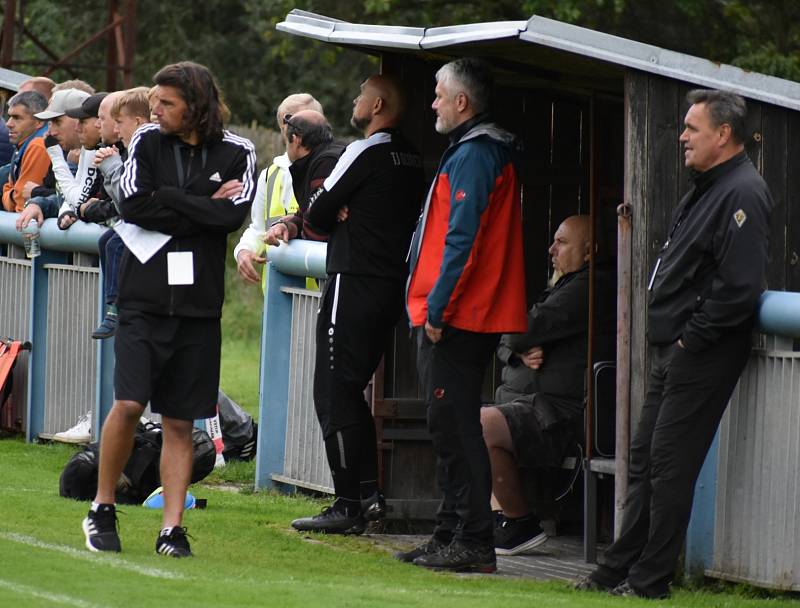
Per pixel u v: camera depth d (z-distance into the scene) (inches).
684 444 900.6
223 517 1146.7
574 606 848.3
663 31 3267.7
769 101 975.6
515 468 1080.8
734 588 964.6
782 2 3147.1
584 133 1207.6
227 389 2068.2
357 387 1096.8
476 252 957.2
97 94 1370.6
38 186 1562.5
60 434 1529.3
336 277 1084.5
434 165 1173.7
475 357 978.7
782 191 986.1
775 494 941.2
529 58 1068.5
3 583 804.0
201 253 931.3
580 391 1090.7
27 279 1590.8
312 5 3567.9
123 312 928.3
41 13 4498.0
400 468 1173.1
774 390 940.0
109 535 940.6
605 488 1146.7
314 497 1294.3
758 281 877.2
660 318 916.6
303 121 1198.9
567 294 1093.8
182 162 927.0
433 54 1132.5
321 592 839.7
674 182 978.7
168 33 4781.0
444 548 1007.6
